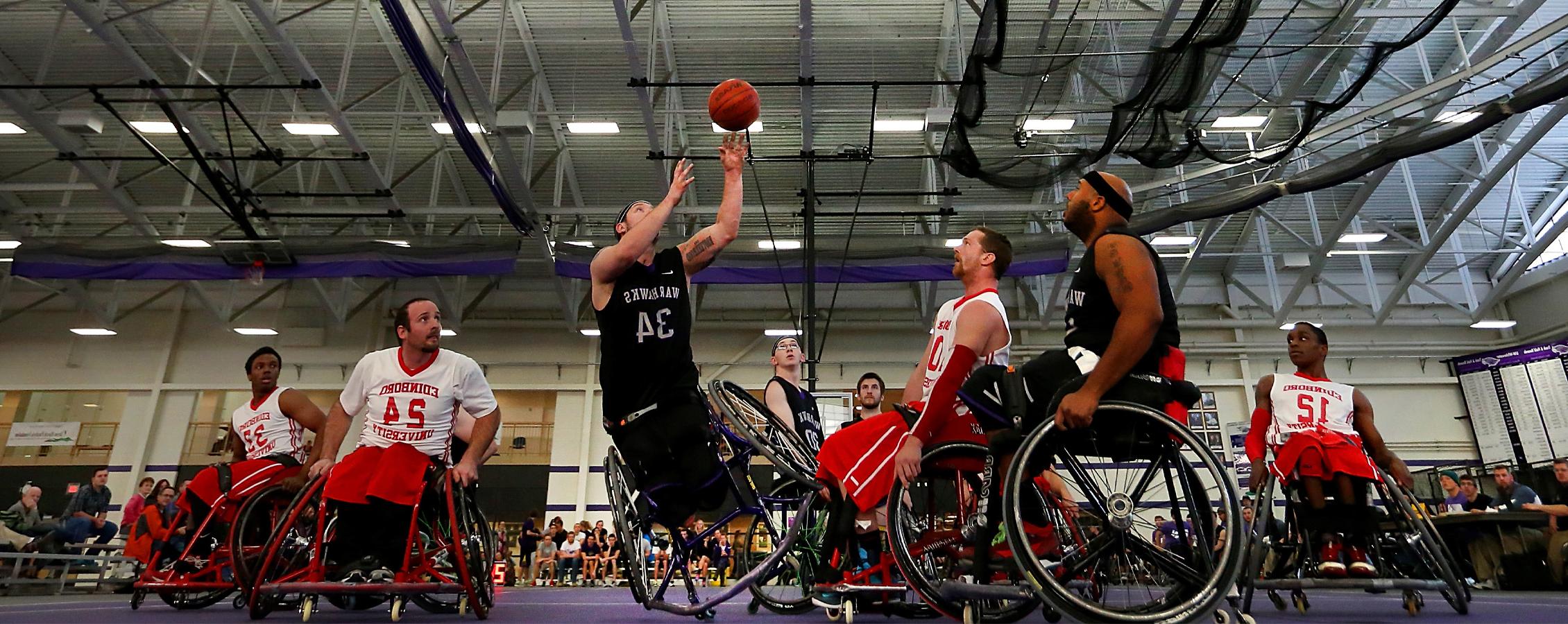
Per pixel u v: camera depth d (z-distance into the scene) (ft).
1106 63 37.91
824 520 10.75
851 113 43.98
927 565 8.10
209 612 12.19
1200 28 25.79
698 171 51.29
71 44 42.09
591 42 39.52
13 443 58.08
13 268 45.57
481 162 37.93
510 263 45.88
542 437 60.95
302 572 10.19
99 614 11.68
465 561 9.61
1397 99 36.45
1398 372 58.54
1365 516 11.51
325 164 50.75
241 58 42.98
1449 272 55.67
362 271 45.37
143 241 46.06
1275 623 10.07
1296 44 35.32
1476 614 11.60
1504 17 39.04
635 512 9.70
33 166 46.16
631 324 9.01
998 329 7.62
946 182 46.47
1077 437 6.17
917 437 7.22
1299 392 12.23
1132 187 44.91
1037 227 55.11
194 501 12.71
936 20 41.04
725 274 46.19
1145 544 6.12
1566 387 51.19
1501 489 27.96
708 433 9.11
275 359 13.99
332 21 40.73
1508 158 43.47
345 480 10.15
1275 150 33.55
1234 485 5.50
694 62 43.88
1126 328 5.94
